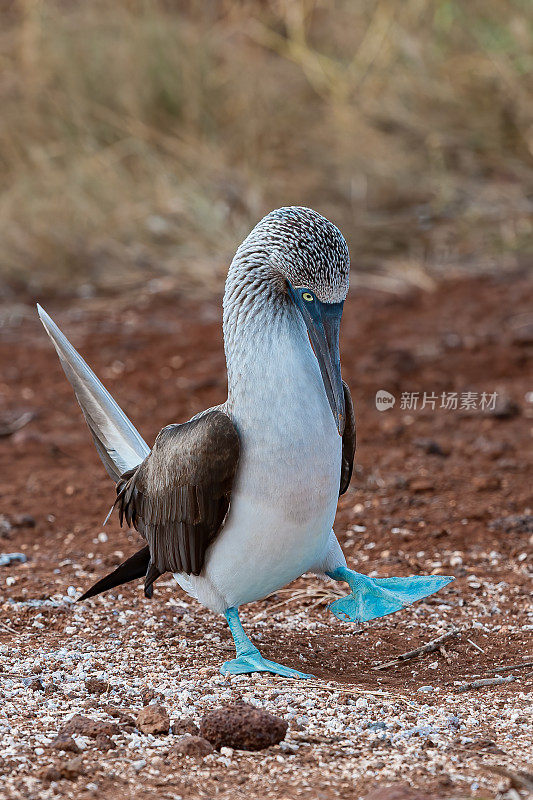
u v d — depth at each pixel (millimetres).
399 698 7672
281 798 6098
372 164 22406
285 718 7230
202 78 23391
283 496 7758
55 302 19672
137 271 20484
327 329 7938
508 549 10938
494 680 8062
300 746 6801
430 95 23453
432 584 8859
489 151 22812
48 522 11898
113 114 22969
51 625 9250
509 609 9617
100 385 9602
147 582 8977
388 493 12406
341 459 8773
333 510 8117
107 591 10086
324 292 7855
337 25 25641
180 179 22000
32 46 23953
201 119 23062
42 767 6410
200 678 8078
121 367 16719
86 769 6410
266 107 23484
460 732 7039
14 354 17500
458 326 17766
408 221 21469
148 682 7914
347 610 8680
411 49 24000
